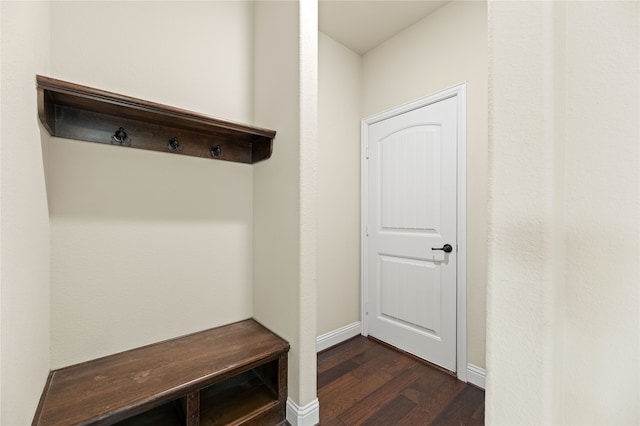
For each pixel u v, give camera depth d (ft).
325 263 7.60
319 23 7.13
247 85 5.72
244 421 4.12
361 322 8.38
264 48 5.43
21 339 2.57
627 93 1.49
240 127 4.70
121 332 4.27
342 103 8.02
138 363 3.96
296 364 4.49
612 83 1.53
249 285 5.71
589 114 1.59
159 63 4.70
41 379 3.23
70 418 2.90
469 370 5.97
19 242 2.55
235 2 5.58
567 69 1.65
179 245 4.85
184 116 4.17
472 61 6.05
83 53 4.03
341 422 4.72
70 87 3.22
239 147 5.56
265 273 5.31
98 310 4.08
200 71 5.13
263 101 5.43
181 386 3.46
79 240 3.94
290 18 4.72
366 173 8.34
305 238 4.53
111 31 4.26
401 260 7.45
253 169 5.74
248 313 5.69
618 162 1.52
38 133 3.14
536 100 1.60
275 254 5.04
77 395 3.25
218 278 5.30
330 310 7.70
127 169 4.34
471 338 6.01
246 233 5.67
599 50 1.56
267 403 4.46
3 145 2.22
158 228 4.64
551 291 1.56
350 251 8.24
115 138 4.17
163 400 3.33
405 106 7.32
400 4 6.51
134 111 3.93
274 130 5.07
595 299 1.58
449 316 6.40
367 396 5.45
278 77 5.00
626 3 1.50
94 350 4.04
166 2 4.78
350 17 6.93
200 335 4.92
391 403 5.24
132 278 4.38
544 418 1.57
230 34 5.51
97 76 4.14
